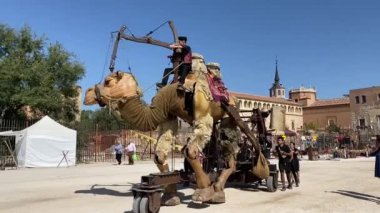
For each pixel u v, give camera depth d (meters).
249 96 88.19
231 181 13.35
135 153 35.19
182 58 9.84
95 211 9.14
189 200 10.81
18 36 37.72
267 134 14.16
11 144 28.33
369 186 14.42
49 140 26.19
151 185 8.36
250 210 9.26
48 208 9.59
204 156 11.82
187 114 9.86
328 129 78.00
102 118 52.88
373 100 85.50
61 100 37.09
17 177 18.31
